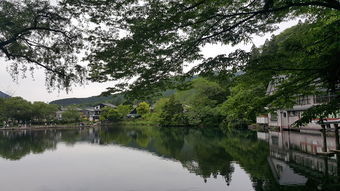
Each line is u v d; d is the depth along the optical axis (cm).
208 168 1227
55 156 1783
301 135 2256
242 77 581
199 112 4284
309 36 526
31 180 1142
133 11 479
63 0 529
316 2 454
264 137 2311
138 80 545
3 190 1005
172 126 5125
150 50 509
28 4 739
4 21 724
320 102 2105
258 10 495
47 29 768
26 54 812
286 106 686
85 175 1210
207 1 470
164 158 1574
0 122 6028
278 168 1128
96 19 495
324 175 970
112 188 992
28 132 4759
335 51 480
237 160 1368
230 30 511
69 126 6556
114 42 503
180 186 975
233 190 891
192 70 535
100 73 538
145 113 7156
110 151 1967
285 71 545
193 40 519
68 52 820
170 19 461
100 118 7331
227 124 3909
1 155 1847
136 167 1349
